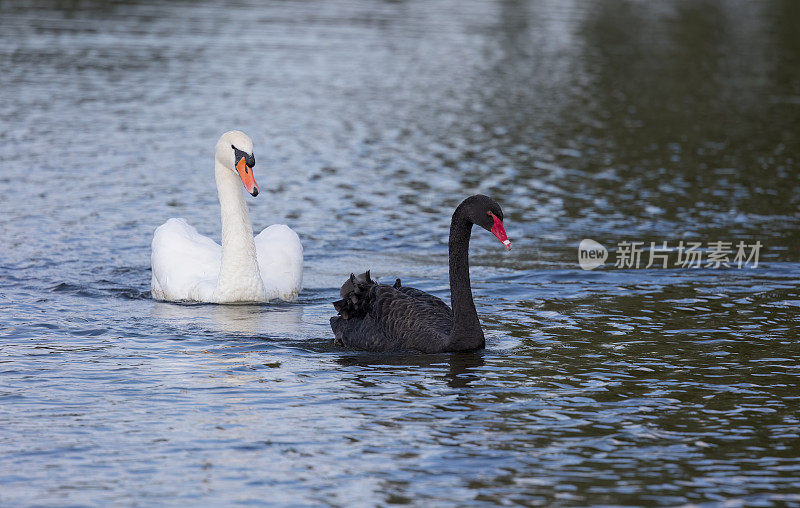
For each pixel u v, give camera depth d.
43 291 15.48
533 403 11.21
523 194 22.53
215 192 22.27
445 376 12.06
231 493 9.02
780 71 39.22
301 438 10.20
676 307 15.14
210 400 11.23
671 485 9.23
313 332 13.87
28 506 8.74
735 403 11.30
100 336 13.45
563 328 14.09
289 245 15.91
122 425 10.51
